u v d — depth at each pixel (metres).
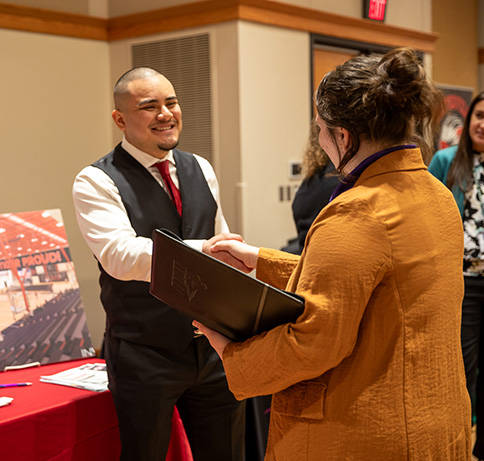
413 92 1.12
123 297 1.90
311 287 1.10
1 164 4.04
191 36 4.30
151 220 1.93
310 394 1.18
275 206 4.48
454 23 7.22
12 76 4.06
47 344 2.17
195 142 4.42
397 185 1.16
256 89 4.25
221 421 2.05
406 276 1.12
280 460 1.24
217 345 1.27
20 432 1.66
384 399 1.13
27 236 2.25
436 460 1.16
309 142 2.39
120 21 4.59
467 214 2.89
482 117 2.86
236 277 1.14
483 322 2.98
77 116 4.48
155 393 1.88
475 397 3.30
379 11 5.23
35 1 4.23
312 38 4.66
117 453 1.98
